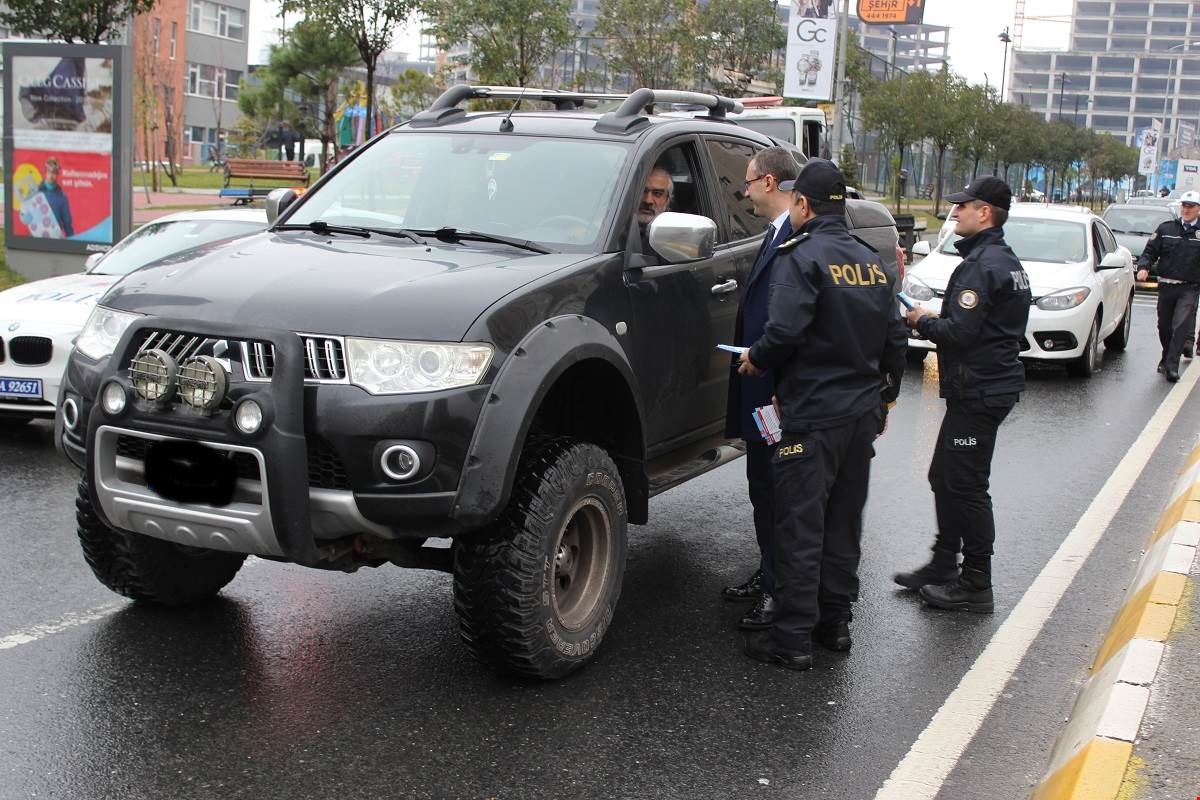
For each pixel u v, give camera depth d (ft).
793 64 83.25
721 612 18.30
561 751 13.48
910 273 43.98
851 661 16.51
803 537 15.98
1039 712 14.99
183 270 15.26
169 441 13.58
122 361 13.96
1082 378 43.09
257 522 13.26
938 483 18.81
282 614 17.44
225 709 14.28
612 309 16.11
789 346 15.57
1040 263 44.06
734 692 15.30
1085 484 27.02
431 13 74.69
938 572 19.24
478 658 14.99
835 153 100.73
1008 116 183.21
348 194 18.54
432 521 13.57
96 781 12.50
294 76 107.55
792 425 15.90
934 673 16.15
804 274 15.52
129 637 16.35
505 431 13.66
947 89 154.92
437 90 125.70
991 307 17.99
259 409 13.07
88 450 14.08
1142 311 68.69
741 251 20.02
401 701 14.65
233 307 13.91
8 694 14.46
